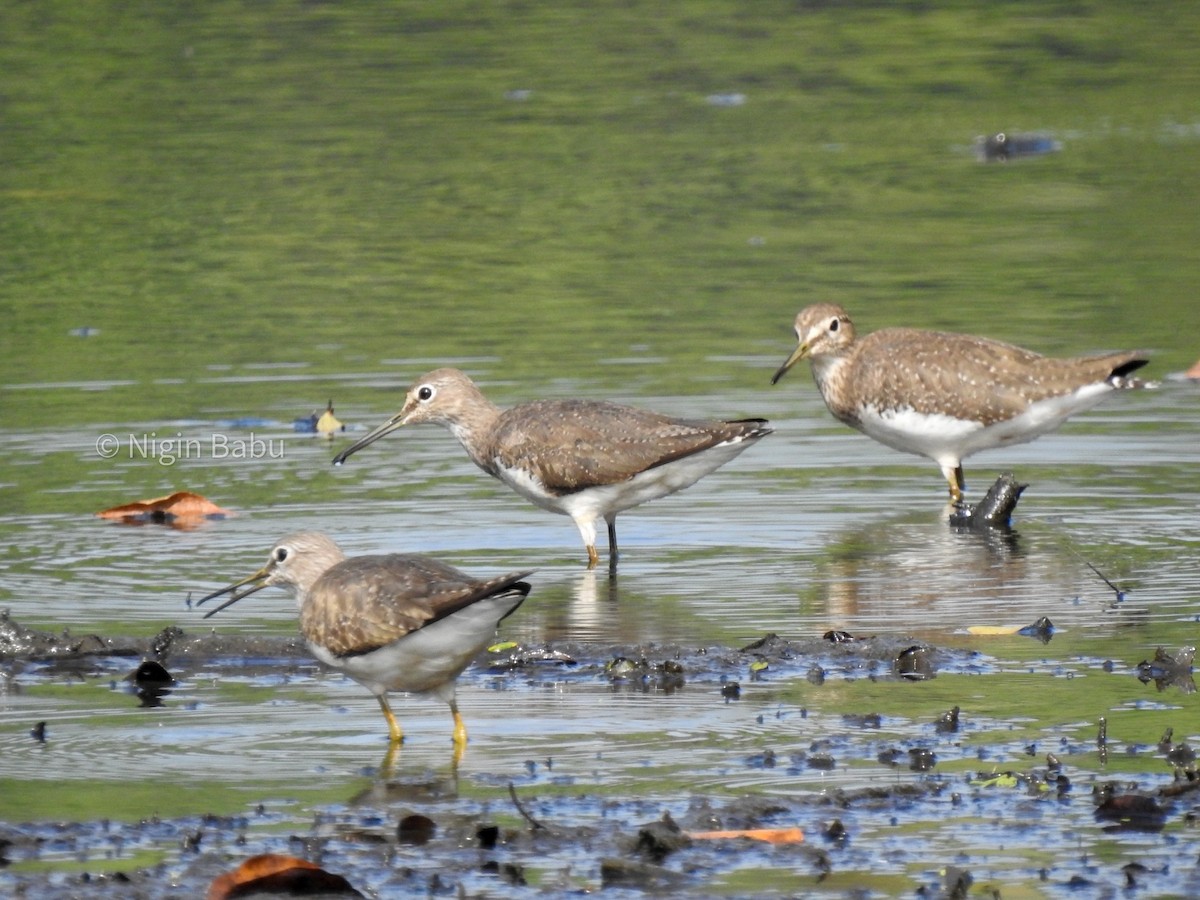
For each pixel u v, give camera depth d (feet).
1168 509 50.62
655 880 27.12
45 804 30.60
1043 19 127.65
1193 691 35.53
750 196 90.99
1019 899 26.25
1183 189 90.68
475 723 34.81
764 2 133.08
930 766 31.71
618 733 33.96
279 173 95.09
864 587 43.80
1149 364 63.10
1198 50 120.06
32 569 45.70
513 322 70.44
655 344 66.95
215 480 54.29
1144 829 28.78
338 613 33.19
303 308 73.15
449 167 96.43
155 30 122.83
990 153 99.45
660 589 44.16
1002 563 45.73
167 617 41.93
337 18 127.34
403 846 28.63
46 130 101.96
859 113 108.17
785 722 34.27
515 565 46.55
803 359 57.98
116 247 82.53
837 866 27.53
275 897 26.73
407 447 58.59
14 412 60.23
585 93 111.45
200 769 32.35
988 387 52.75
